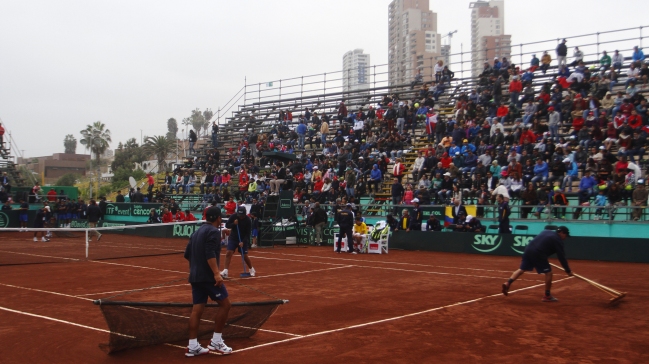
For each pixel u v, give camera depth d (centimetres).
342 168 3203
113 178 7250
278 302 834
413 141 3447
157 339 798
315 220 2623
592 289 1323
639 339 840
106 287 1366
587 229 2217
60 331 893
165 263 1938
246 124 4888
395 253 2314
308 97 4759
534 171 2508
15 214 3709
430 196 2689
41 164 10238
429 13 18225
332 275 1603
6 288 1352
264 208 2642
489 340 832
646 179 2270
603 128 2652
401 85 4225
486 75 3550
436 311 1054
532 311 1055
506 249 2175
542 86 3262
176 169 4347
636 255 1916
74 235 3334
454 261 1989
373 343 814
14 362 726
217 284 740
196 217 3541
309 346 798
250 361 725
